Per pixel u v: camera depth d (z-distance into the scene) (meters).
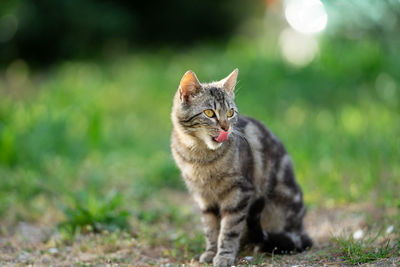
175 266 5.48
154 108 15.46
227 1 26.69
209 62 18.03
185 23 27.28
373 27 13.50
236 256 5.63
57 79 18.66
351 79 14.35
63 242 6.39
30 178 9.03
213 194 5.78
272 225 6.23
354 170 8.77
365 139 9.88
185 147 5.75
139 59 21.47
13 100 15.51
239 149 5.65
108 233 6.57
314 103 13.82
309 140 10.44
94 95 15.92
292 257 5.57
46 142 10.64
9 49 24.58
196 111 5.58
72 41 24.50
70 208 7.18
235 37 25.56
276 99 14.25
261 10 26.77
